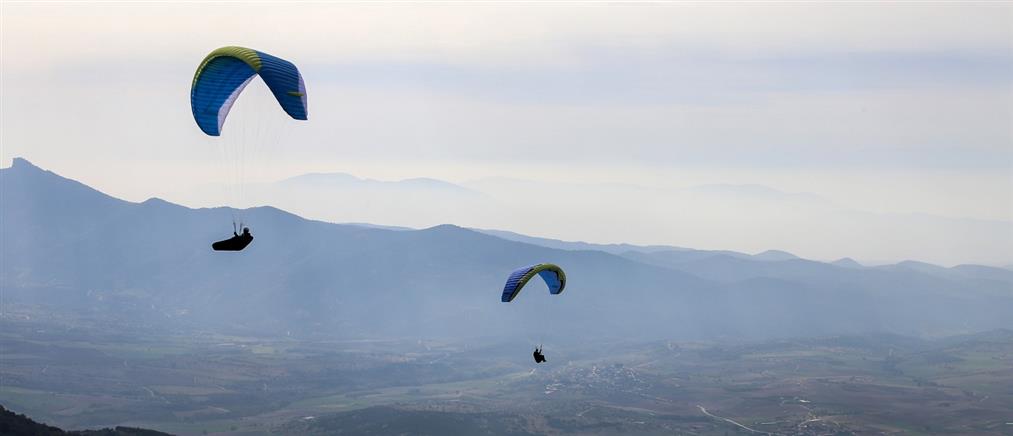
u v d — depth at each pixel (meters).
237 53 81.06
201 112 84.06
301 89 81.81
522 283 117.75
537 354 104.69
